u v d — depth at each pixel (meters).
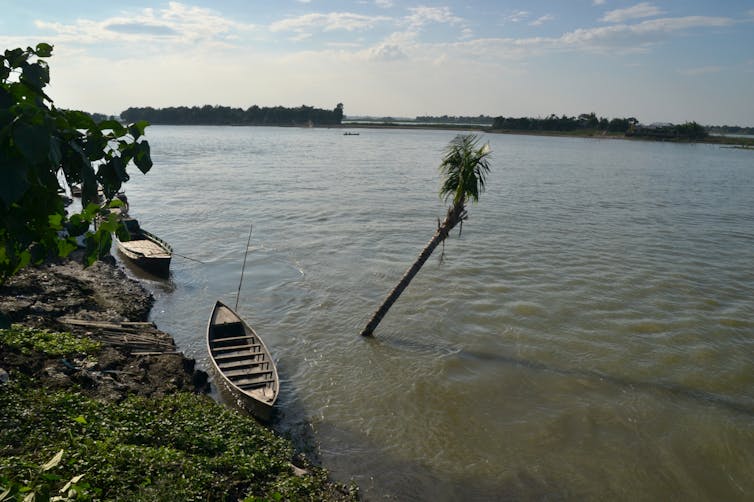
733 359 20.14
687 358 20.19
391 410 16.80
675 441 15.64
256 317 23.58
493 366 19.52
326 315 23.81
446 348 20.81
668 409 17.11
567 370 19.31
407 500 13.11
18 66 3.51
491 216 44.31
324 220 42.31
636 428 16.19
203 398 15.77
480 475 14.12
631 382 18.58
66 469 10.28
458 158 19.34
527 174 75.94
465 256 32.47
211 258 32.16
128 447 11.51
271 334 21.88
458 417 16.53
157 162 84.56
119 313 22.20
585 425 16.28
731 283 28.05
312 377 18.59
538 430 16.00
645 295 26.19
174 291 26.80
